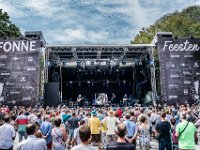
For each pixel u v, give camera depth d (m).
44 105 26.58
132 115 11.80
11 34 40.38
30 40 25.42
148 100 31.09
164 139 9.39
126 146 5.00
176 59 25.75
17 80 25.02
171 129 10.32
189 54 25.84
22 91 24.86
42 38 26.92
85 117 14.71
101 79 37.75
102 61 36.03
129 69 36.88
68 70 36.34
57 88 26.86
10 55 25.33
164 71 25.62
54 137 8.21
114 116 11.88
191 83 25.47
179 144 7.85
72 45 28.25
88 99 38.22
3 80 25.06
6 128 8.57
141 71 34.66
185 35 53.09
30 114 15.11
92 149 4.37
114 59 35.84
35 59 25.19
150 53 29.00
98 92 38.47
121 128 5.18
